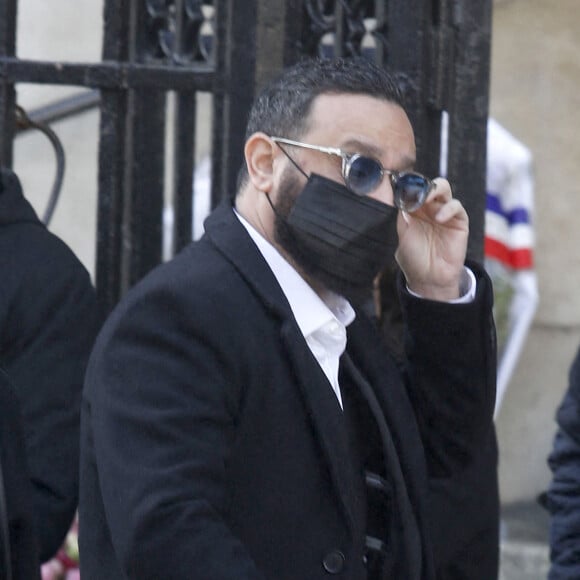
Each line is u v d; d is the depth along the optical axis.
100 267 12.22
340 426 8.23
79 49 20.98
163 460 7.74
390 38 11.23
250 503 8.07
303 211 8.30
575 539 11.88
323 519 8.19
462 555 9.98
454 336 8.94
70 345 11.11
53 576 14.52
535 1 19.78
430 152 11.36
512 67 19.91
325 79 8.47
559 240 20.03
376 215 8.30
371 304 11.04
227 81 11.67
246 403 8.09
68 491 10.77
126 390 7.98
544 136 19.94
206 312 8.08
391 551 8.57
